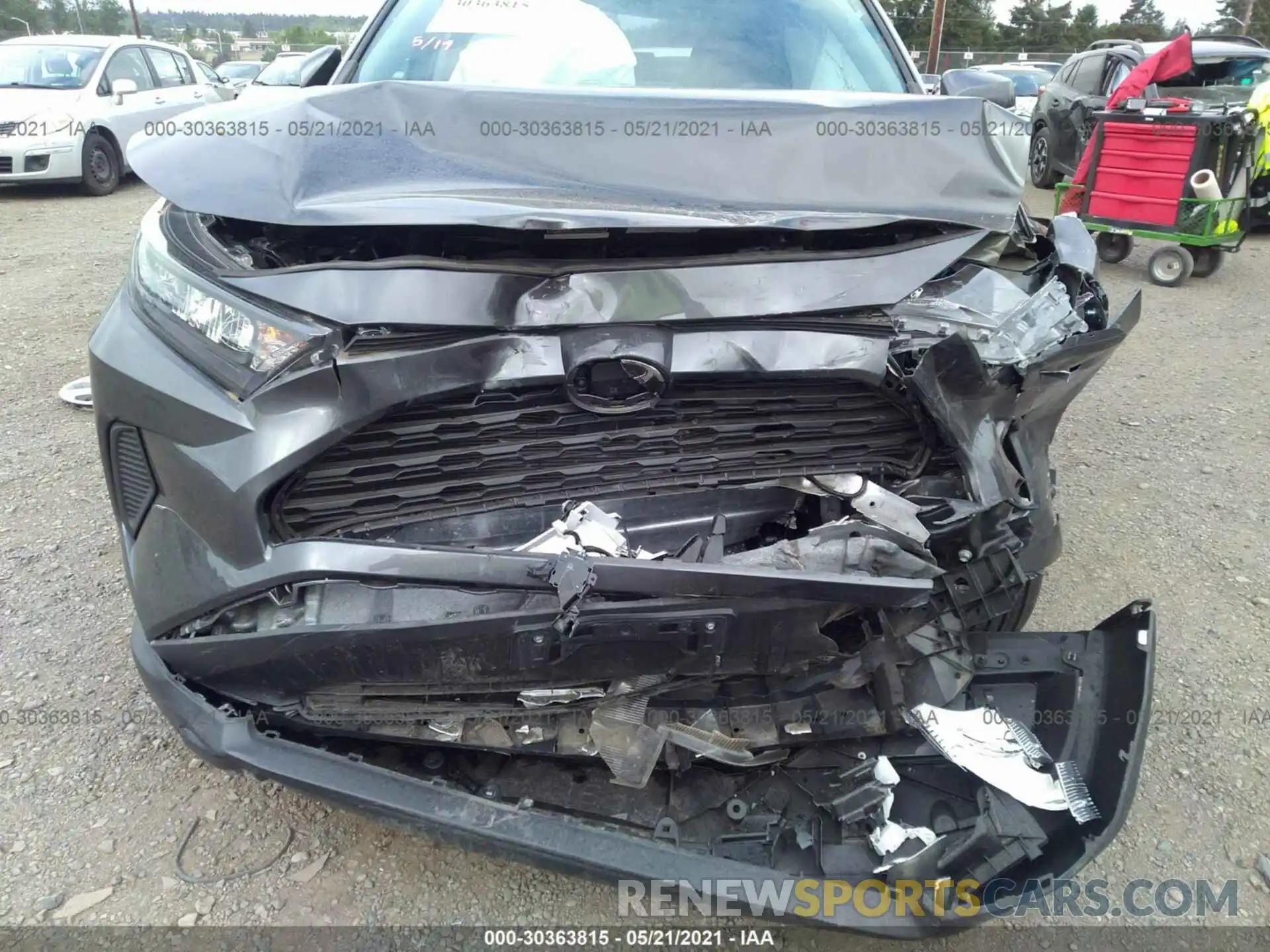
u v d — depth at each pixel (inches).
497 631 66.7
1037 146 442.3
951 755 74.3
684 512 76.4
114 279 261.9
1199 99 355.6
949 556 77.0
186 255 75.5
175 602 72.4
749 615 67.5
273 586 68.6
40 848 83.7
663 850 67.7
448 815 68.4
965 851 69.6
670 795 75.4
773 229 73.1
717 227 70.2
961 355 72.1
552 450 72.4
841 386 74.2
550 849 67.1
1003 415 79.4
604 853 67.1
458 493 72.6
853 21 126.6
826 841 72.6
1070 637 82.7
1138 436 175.8
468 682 69.9
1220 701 105.8
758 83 115.1
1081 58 420.5
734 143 83.0
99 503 141.6
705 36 119.0
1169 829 89.8
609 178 78.2
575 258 74.2
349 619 69.3
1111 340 82.6
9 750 94.1
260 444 67.8
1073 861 68.6
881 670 76.4
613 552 69.9
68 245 302.7
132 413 73.7
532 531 74.0
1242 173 280.7
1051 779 73.7
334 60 121.5
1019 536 79.8
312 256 79.5
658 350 69.6
